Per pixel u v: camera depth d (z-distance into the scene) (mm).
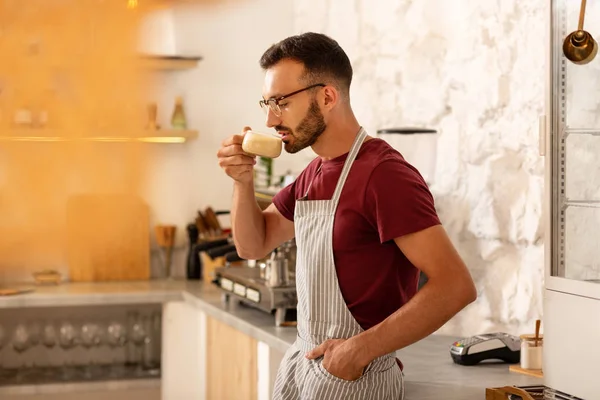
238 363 2977
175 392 3678
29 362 3977
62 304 3537
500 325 2516
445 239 1484
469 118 2682
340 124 1616
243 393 2910
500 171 2510
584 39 1396
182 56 4020
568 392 1453
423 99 2965
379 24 3324
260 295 2828
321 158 1761
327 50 1577
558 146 1483
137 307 4180
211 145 4195
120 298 3605
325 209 1602
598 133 1380
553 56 1478
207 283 3975
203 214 4238
